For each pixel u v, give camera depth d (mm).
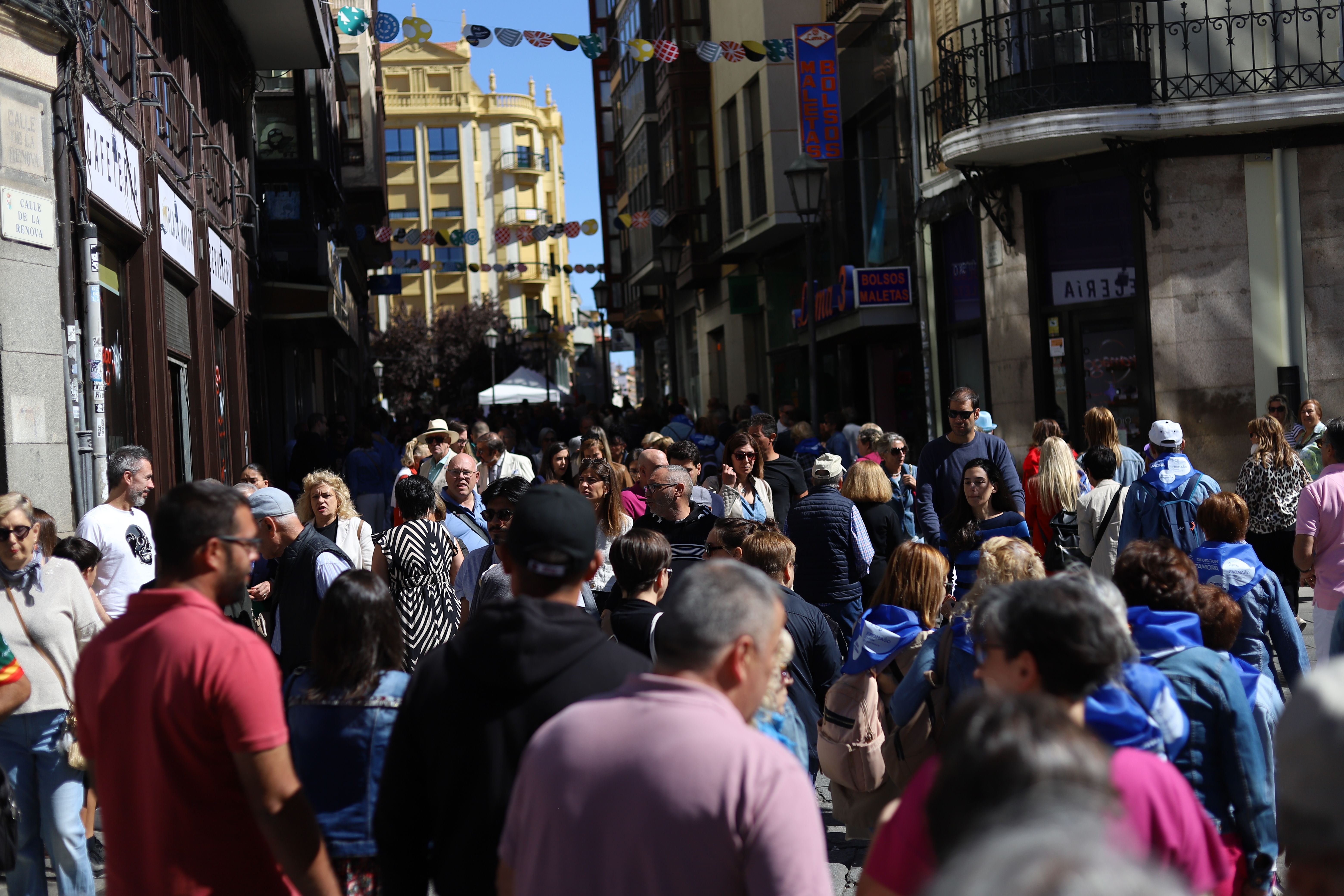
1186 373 15672
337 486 8367
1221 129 15383
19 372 8461
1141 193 15656
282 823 3207
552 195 91625
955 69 16891
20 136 8648
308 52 20094
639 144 37750
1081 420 16641
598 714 2641
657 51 17438
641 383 64000
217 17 17344
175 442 14484
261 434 20375
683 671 2719
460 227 86438
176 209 13719
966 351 19281
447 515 9164
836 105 22625
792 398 28656
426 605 6895
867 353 24219
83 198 9461
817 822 2525
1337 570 6930
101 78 10352
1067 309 16750
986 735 1808
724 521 6770
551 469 12477
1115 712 3279
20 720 5336
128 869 3250
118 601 7234
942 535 9734
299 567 6703
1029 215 17000
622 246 45031
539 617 3258
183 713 3186
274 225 22750
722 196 29891
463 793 3168
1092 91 15492
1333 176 15289
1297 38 15133
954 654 4688
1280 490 9289
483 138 87000
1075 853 1074
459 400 67562
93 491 9359
